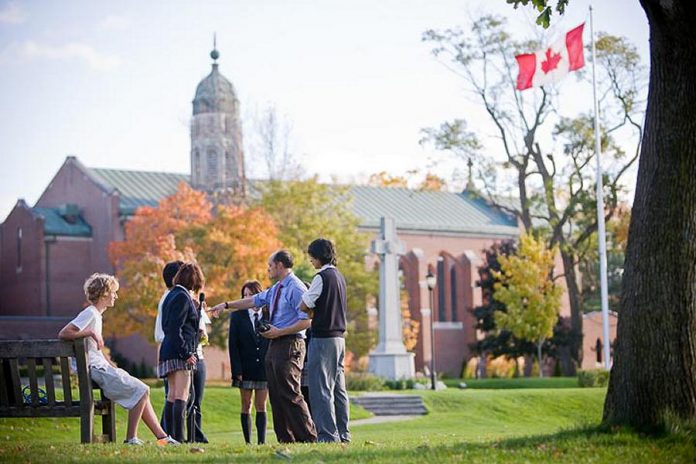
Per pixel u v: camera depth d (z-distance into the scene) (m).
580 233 64.81
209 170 68.25
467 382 50.78
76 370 11.51
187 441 13.74
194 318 12.27
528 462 9.23
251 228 50.19
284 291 12.40
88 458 9.78
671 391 10.57
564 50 40.53
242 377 14.08
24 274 64.75
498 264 65.00
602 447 9.87
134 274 48.56
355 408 32.16
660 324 10.67
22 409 11.30
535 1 12.87
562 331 62.25
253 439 18.67
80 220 65.56
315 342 12.22
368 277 58.16
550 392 35.25
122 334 49.28
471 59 59.72
